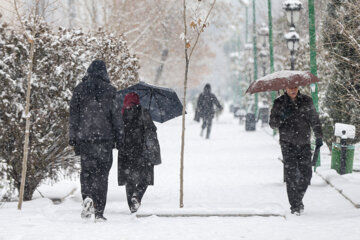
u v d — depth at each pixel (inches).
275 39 3858.3
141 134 930.1
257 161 1761.8
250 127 3297.2
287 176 905.5
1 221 800.9
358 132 1414.9
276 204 940.0
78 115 833.5
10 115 997.8
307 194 1095.0
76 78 1048.8
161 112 1021.2
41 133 1024.9
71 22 2573.8
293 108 908.6
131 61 1285.7
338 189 1099.3
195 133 3245.6
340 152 1316.4
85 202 811.4
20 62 1011.9
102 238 695.7
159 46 4040.4
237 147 2292.1
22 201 975.0
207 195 1136.8
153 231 741.9
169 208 866.1
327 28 1494.8
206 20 950.4
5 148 1008.9
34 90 1015.0
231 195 1128.2
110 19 3157.0
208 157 1941.4
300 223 796.6
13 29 1011.9
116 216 893.2
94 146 823.7
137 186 924.0
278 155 1918.1
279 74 938.1
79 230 746.2
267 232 729.0
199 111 2822.3
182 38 944.3
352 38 1300.4
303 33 2733.8
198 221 813.2
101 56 1230.9
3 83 989.8
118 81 1249.4
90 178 840.9
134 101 935.7
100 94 829.2
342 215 871.7
